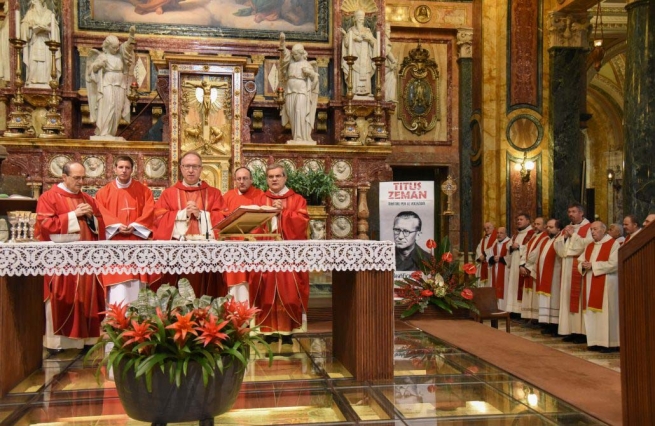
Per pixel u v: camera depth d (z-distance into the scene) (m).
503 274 11.15
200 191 6.38
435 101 13.91
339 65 11.55
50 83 10.00
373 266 4.93
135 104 10.26
